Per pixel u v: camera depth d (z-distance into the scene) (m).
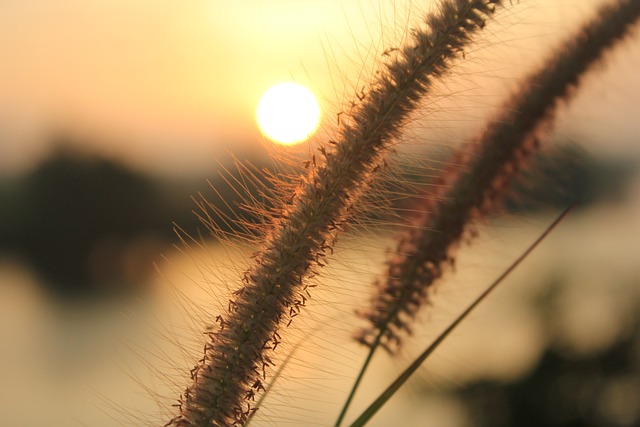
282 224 0.36
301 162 0.36
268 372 0.35
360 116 0.35
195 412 0.35
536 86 0.39
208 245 0.36
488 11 0.35
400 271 0.38
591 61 0.39
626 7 0.38
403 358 0.38
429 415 0.95
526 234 0.39
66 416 1.23
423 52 0.35
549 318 1.14
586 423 1.09
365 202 0.36
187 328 0.36
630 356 1.12
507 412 1.06
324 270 0.36
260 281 0.35
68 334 1.99
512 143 0.39
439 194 0.39
